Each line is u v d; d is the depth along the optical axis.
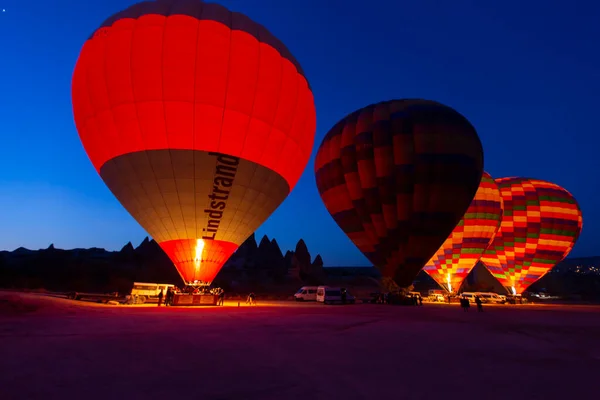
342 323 13.98
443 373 6.64
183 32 17.73
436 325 14.28
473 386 5.85
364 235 25.70
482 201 34.47
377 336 10.85
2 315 13.58
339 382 5.86
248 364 6.85
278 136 19.77
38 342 8.41
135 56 17.50
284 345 8.90
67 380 5.56
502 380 6.27
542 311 25.73
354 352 8.32
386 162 23.97
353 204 25.53
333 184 26.55
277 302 32.72
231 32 18.47
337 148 26.44
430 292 43.25
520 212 39.62
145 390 5.19
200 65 17.62
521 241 39.41
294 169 21.67
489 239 34.69
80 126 19.36
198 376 5.96
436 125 23.91
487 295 40.91
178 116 17.73
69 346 8.03
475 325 14.73
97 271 56.53
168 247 20.05
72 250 78.56
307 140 21.83
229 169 18.94
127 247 72.62
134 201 19.25
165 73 17.48
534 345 10.11
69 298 26.70
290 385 5.61
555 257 39.31
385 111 25.33
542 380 6.33
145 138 17.98
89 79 18.27
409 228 23.95
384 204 24.17
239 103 18.30
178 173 18.33
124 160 18.45
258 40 19.09
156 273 61.28
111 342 8.61
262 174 19.89
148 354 7.46
